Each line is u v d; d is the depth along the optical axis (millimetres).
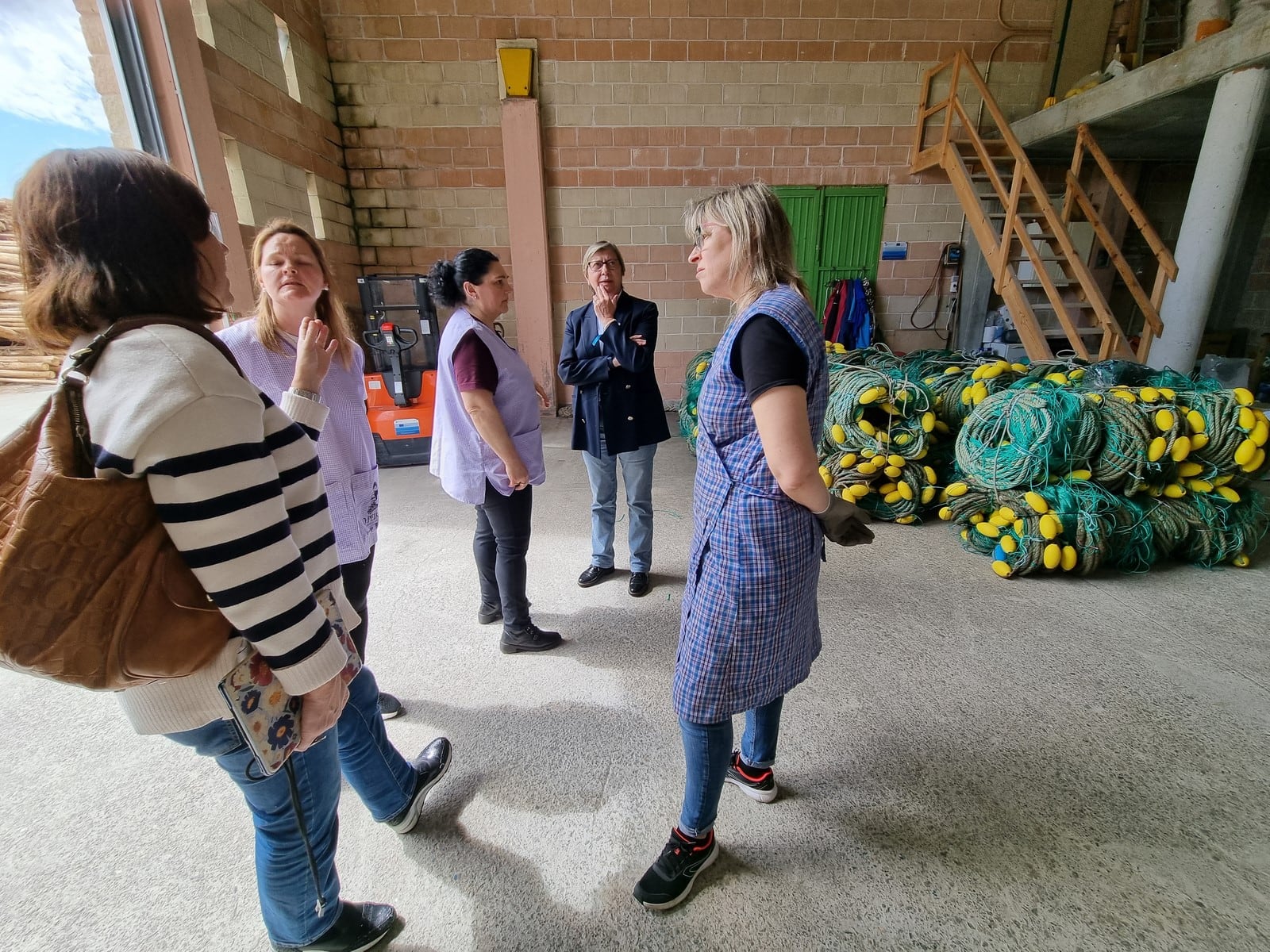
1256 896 1166
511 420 1759
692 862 1173
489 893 1196
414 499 3545
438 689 1817
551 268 5555
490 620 2168
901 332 5941
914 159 5418
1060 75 5258
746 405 958
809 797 1410
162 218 628
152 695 655
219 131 3416
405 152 5180
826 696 1756
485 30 4930
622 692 1803
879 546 2805
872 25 5137
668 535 2973
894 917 1140
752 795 1395
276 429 766
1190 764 1490
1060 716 1665
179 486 565
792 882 1209
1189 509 2467
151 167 629
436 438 1826
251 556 615
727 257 961
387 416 4148
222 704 680
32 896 1189
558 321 5691
